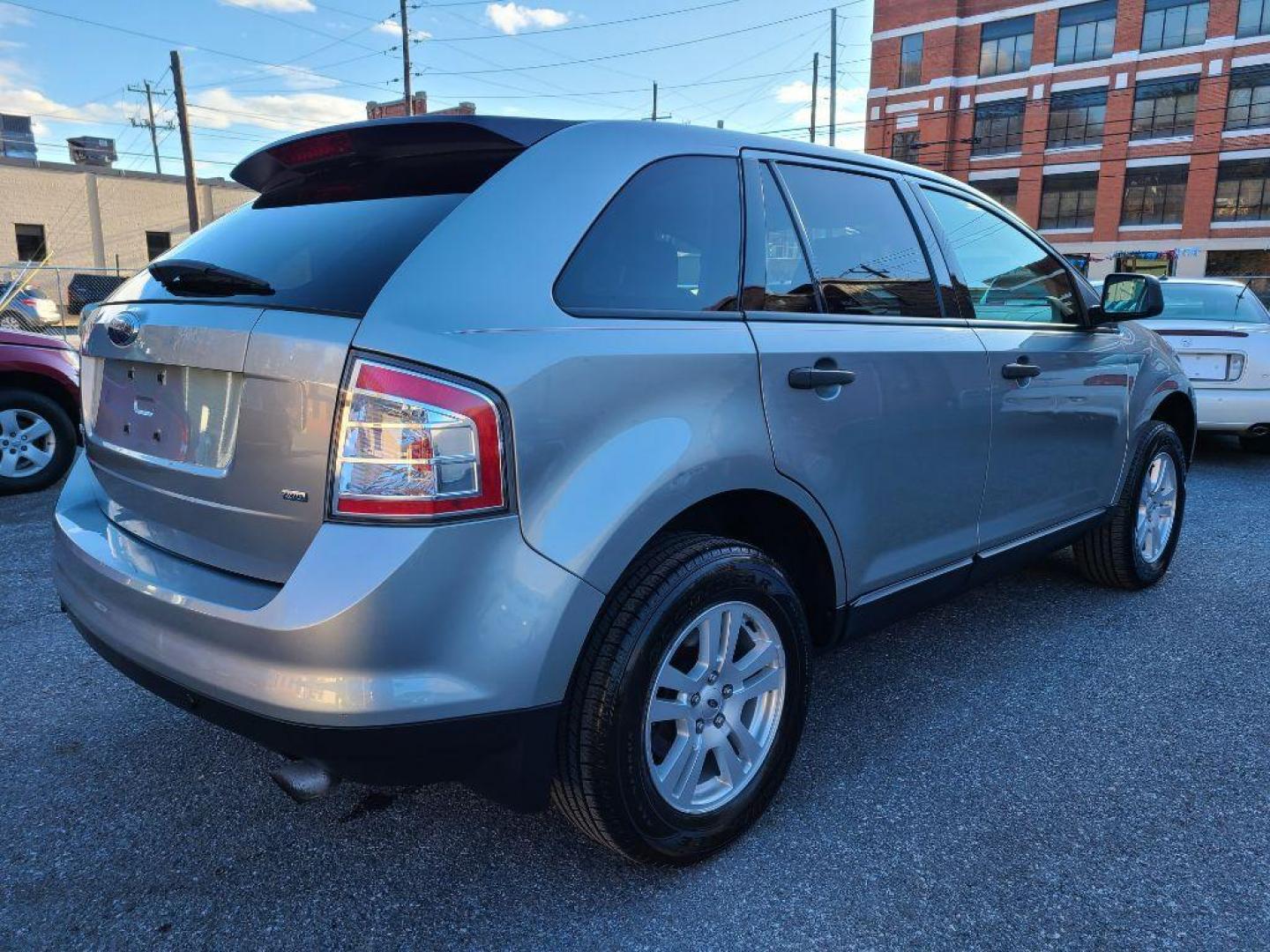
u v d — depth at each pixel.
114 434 2.36
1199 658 3.51
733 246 2.37
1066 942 1.99
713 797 2.24
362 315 1.79
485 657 1.79
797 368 2.37
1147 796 2.56
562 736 1.99
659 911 2.09
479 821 2.45
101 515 2.45
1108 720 3.01
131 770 2.69
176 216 39.12
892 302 2.81
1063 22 39.03
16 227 35.06
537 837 2.37
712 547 2.15
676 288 2.22
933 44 41.78
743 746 2.30
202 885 2.17
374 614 1.70
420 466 1.73
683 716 2.16
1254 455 7.93
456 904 2.11
